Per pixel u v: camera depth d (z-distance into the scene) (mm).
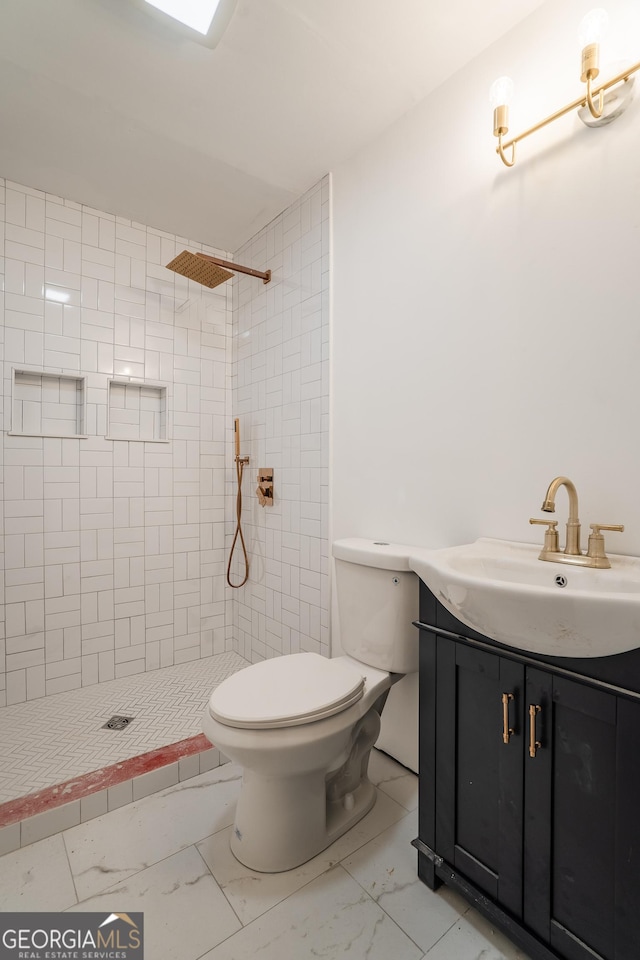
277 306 2330
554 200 1247
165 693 2203
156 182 2072
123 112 1659
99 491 2316
